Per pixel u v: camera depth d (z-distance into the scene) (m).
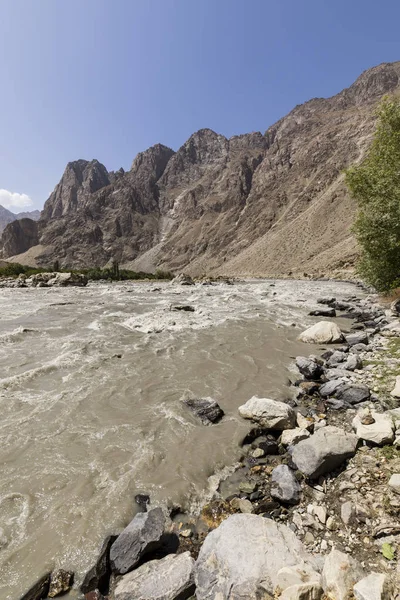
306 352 11.23
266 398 7.29
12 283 52.25
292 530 3.77
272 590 2.77
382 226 15.90
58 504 4.22
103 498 4.33
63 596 3.13
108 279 87.50
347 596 2.66
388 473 4.47
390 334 12.65
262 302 24.86
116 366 9.56
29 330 14.07
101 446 5.52
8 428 6.02
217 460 5.27
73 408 6.85
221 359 10.38
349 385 7.43
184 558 3.37
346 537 3.60
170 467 5.03
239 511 4.19
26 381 8.23
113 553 3.46
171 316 17.73
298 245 146.88
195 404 6.93
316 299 26.50
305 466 4.66
